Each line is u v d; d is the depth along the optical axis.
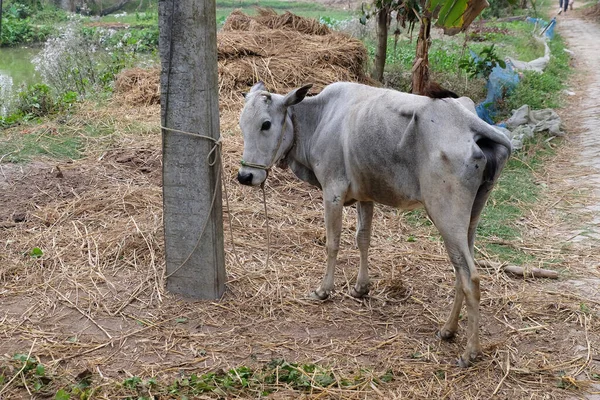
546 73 15.62
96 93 11.34
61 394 3.78
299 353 4.49
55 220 6.44
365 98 4.62
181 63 4.79
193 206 5.04
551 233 6.77
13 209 6.67
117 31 20.50
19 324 4.77
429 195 4.18
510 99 11.77
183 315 4.97
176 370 4.26
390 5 10.15
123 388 3.99
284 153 4.89
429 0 6.33
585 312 5.09
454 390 4.11
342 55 11.60
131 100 10.43
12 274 5.50
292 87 10.67
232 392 3.97
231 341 4.63
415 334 4.77
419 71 8.42
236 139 8.60
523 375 4.29
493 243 6.48
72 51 13.30
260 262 5.81
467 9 6.04
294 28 12.63
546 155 9.44
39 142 8.50
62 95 10.83
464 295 4.31
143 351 4.48
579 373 4.31
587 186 8.10
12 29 21.86
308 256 6.02
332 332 4.79
